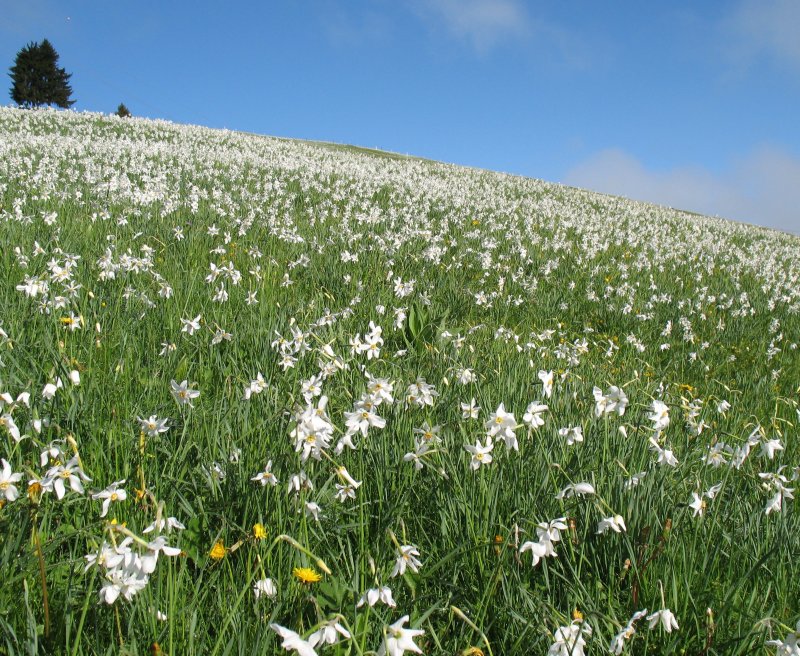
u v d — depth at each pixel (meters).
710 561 2.80
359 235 10.98
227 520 2.64
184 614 2.19
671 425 4.58
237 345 4.88
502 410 2.91
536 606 2.41
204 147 24.80
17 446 2.70
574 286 10.77
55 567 2.35
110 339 4.62
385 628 1.73
